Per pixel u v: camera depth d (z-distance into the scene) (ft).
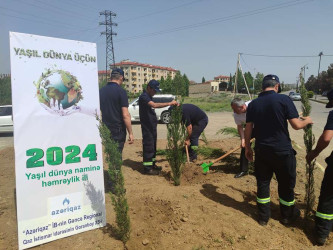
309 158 12.57
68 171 10.68
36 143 9.99
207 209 12.93
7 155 24.29
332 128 11.20
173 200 13.64
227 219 12.24
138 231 11.16
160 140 31.83
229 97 182.60
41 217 10.15
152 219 12.06
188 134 18.51
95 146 11.32
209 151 21.58
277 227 12.46
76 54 10.84
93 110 11.25
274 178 17.90
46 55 10.15
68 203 10.69
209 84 281.74
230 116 72.49
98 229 11.30
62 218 10.58
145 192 14.82
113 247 10.22
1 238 10.75
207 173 19.06
